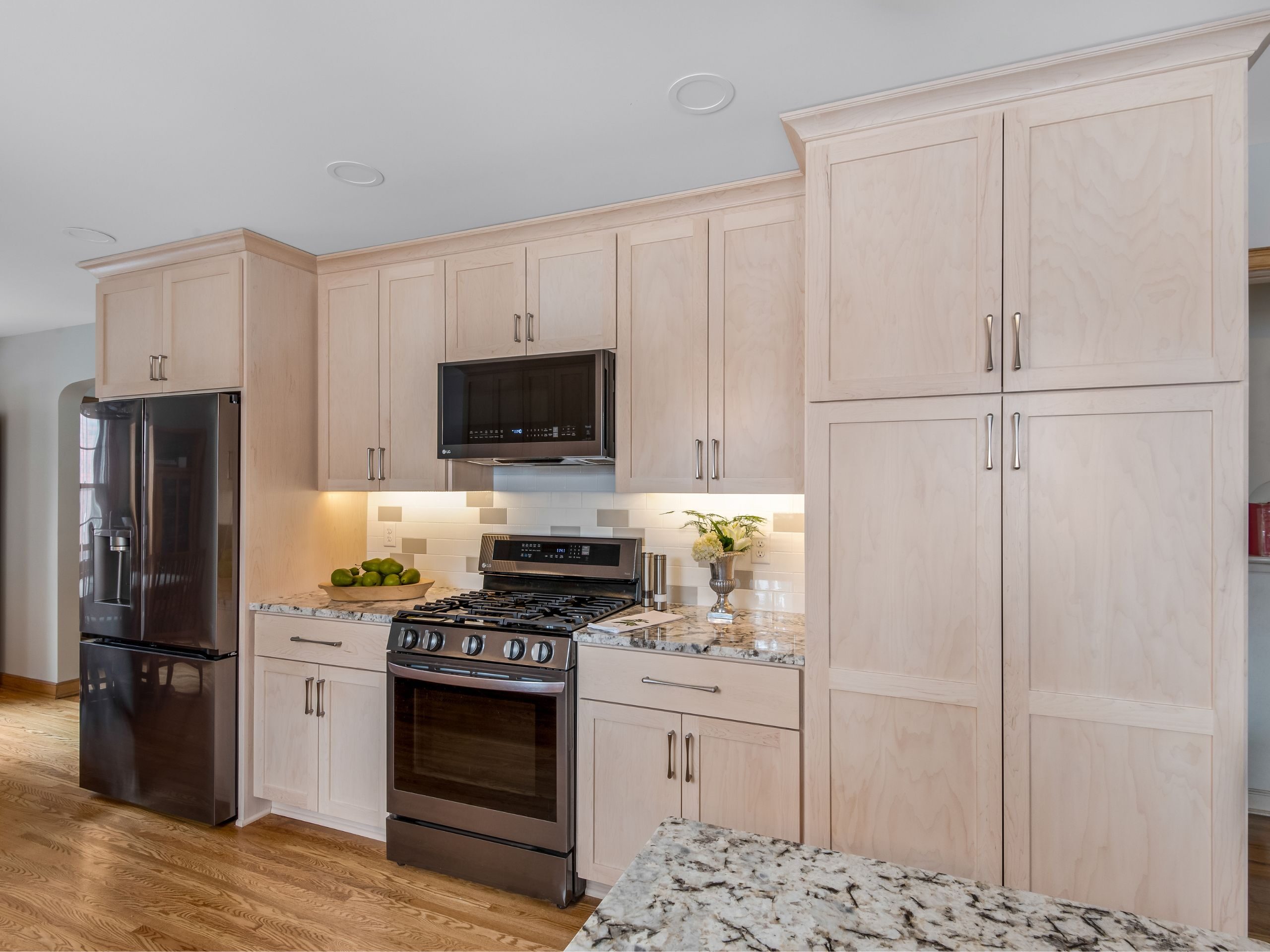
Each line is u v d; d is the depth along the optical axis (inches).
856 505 78.4
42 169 93.8
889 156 77.4
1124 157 68.7
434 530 136.7
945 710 74.9
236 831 115.4
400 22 64.9
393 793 104.0
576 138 86.6
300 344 126.7
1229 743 65.4
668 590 117.9
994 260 72.9
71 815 120.8
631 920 28.2
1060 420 70.6
